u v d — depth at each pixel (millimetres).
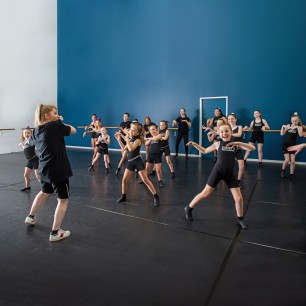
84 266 2533
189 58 9625
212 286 2230
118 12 10664
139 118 10695
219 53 9156
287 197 4773
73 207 4215
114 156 9703
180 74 9820
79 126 11438
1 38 9844
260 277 2357
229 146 3344
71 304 2018
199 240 3082
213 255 2742
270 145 8703
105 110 11359
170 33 9836
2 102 10102
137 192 5094
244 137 8992
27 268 2494
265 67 8586
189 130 9859
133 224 3549
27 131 5020
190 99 9750
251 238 3137
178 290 2180
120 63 10859
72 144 12305
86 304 2018
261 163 7820
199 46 9430
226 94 9164
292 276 2371
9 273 2414
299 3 8016
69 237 3145
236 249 2869
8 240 3043
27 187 5172
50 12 11719
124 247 2912
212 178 3426
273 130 8102
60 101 12367
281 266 2535
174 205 4336
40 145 2850
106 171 6992
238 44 8867
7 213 3912
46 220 3641
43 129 2830
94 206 4270
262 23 8500
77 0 11422
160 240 3084
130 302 2039
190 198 4727
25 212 3957
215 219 3734
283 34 8273
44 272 2432
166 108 10172
